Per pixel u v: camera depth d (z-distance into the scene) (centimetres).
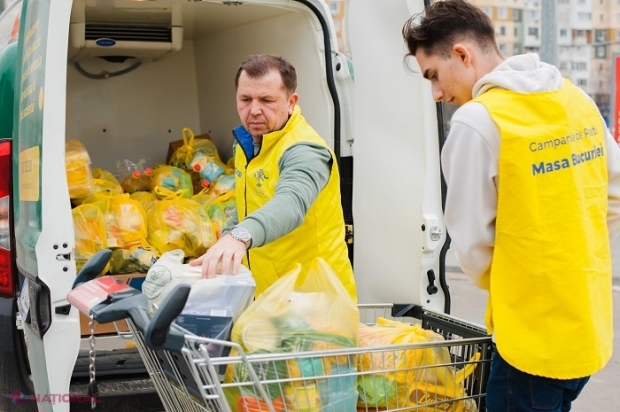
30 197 334
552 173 236
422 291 370
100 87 553
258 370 235
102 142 555
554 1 1362
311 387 240
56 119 318
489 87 244
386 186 383
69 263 321
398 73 372
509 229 237
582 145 246
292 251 324
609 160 262
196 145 534
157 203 467
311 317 246
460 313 810
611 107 1384
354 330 254
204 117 570
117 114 557
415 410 263
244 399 236
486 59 255
